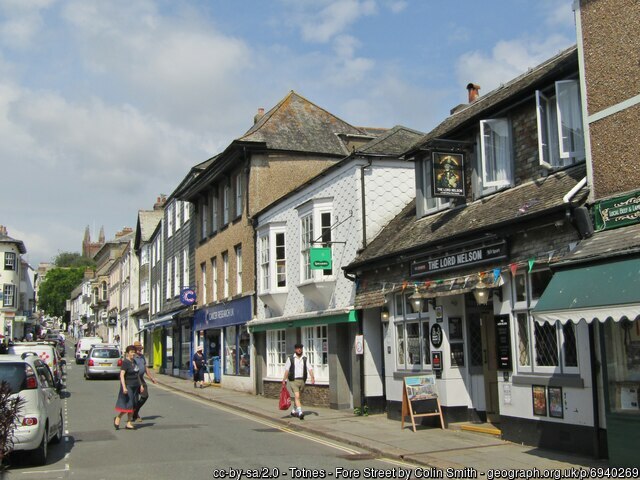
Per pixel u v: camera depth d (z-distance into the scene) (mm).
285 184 25375
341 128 27516
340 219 18312
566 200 9930
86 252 185375
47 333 73625
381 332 17000
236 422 16625
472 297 13766
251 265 24734
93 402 22297
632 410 8750
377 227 17359
